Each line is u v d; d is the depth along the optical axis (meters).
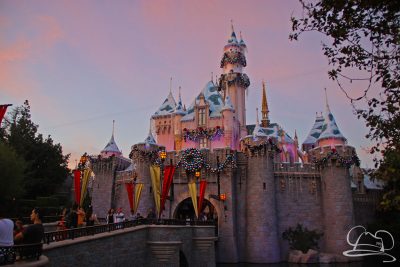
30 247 11.61
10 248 10.90
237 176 48.00
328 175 46.59
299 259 43.41
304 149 68.12
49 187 60.28
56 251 16.66
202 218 42.41
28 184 55.31
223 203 45.62
